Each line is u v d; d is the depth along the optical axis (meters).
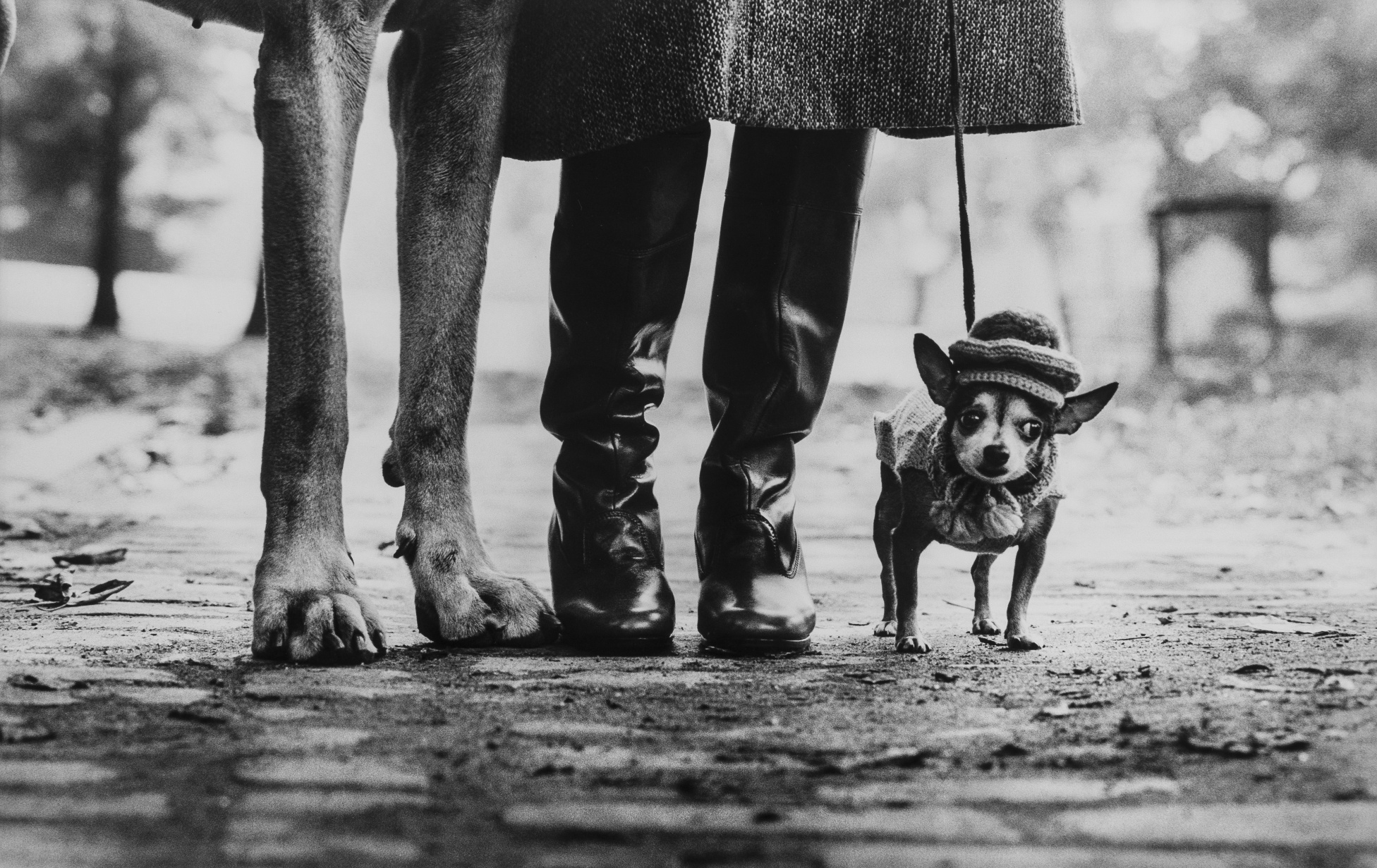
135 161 21.12
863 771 2.00
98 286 20.56
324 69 2.95
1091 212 23.83
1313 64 21.58
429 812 1.76
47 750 2.05
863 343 23.39
